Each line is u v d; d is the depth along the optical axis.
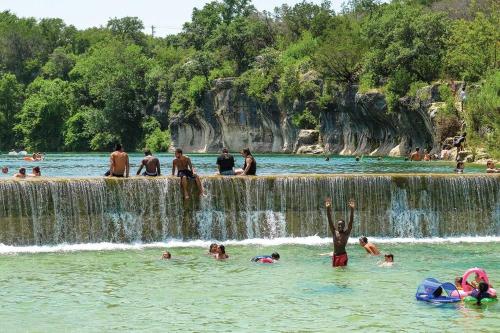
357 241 26.06
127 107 128.75
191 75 117.75
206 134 113.31
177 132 117.00
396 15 81.50
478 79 69.19
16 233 24.62
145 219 25.58
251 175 27.06
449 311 16.20
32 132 134.12
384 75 81.31
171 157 83.00
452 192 27.42
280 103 100.75
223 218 26.08
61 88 137.38
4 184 24.50
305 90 95.56
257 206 26.30
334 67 88.12
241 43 120.62
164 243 25.34
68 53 154.25
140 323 15.30
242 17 124.31
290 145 99.94
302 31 118.69
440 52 75.19
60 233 24.97
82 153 113.38
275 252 23.55
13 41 155.00
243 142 108.06
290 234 26.47
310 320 15.49
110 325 15.16
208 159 76.12
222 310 16.31
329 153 91.19
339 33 93.56
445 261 22.19
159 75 126.69
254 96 103.94
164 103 123.56
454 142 61.25
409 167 49.56
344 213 26.83
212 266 21.19
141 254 23.22
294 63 105.00
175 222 25.80
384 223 27.03
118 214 25.41
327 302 17.02
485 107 55.50
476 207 27.61
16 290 18.14
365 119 83.62
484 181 27.61
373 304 16.81
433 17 76.25
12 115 138.88
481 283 17.05
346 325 15.12
